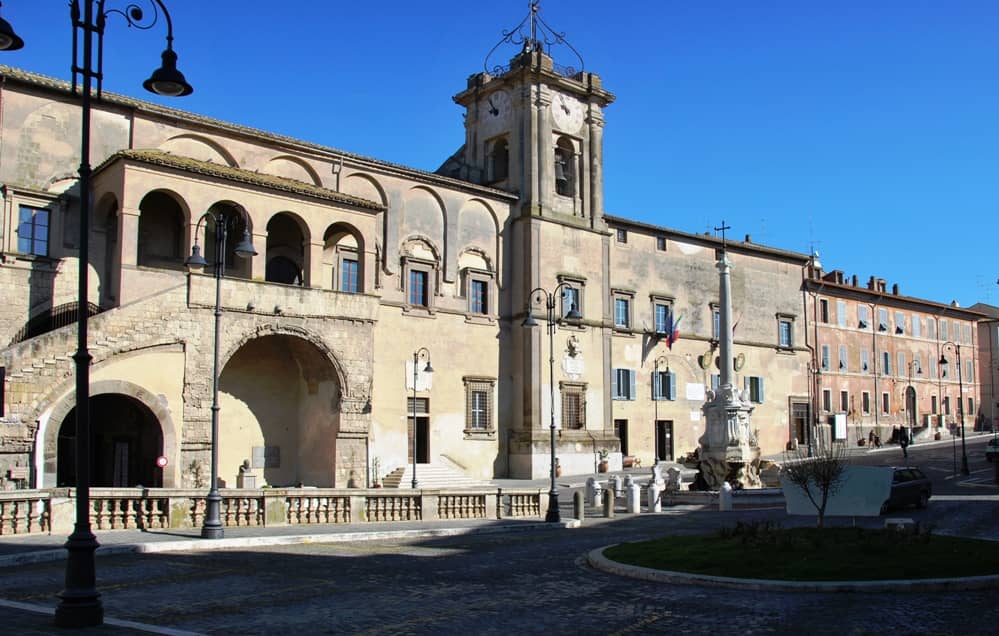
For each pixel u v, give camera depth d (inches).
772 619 518.3
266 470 1726.1
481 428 2079.2
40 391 1301.7
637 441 2397.9
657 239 2534.5
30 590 629.9
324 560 815.1
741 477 1678.2
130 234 1448.1
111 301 1551.4
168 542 875.4
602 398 2287.2
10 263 1465.3
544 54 2242.9
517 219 2188.7
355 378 1694.1
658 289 2513.5
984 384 3996.1
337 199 1684.3
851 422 3159.5
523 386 2129.7
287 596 613.3
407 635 485.4
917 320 3595.0
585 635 482.9
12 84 1486.2
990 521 1180.5
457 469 1956.2
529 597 604.7
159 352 1439.5
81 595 486.0
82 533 494.0
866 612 535.2
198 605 577.0
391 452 1891.0
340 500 1137.4
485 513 1280.8
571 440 2176.4
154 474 1480.1
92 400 1643.7
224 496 1044.5
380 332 1904.5
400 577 706.2
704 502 1582.2
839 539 791.7
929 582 608.1
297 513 1103.6
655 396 2447.1
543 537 1057.5
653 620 519.8
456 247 2073.1
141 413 1530.5
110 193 1505.9
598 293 2305.6
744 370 2743.6
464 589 642.8
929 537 774.5
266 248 1695.4
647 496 1658.5
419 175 1993.1
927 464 2399.1
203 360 1483.8
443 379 2014.0
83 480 499.2
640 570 687.1
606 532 1130.0
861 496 1163.9
